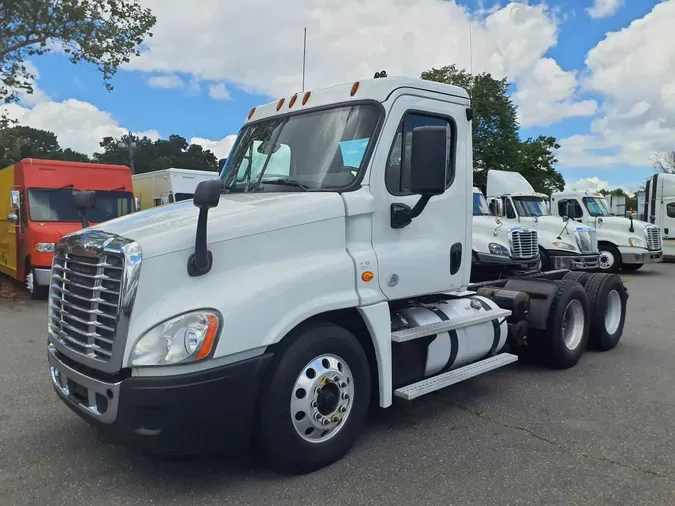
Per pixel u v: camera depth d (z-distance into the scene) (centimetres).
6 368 642
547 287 641
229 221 355
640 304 1137
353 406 398
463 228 488
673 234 2231
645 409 509
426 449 421
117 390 322
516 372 634
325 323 386
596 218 1823
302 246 380
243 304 336
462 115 486
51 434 446
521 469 390
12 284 1438
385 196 422
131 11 1594
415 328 445
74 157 6731
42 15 1433
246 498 349
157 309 326
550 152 4134
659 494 356
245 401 340
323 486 363
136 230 349
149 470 385
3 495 352
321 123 450
